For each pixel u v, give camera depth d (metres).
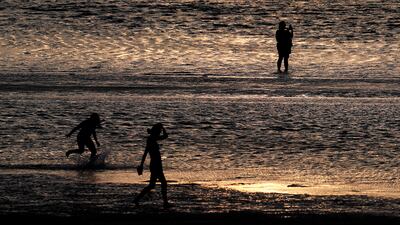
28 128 67.31
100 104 77.75
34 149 60.03
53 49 121.44
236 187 49.12
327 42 136.25
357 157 58.25
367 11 190.25
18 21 163.75
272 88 87.38
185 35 143.75
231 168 54.75
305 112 74.75
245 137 64.88
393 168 55.00
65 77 93.62
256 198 45.97
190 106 77.25
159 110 75.25
